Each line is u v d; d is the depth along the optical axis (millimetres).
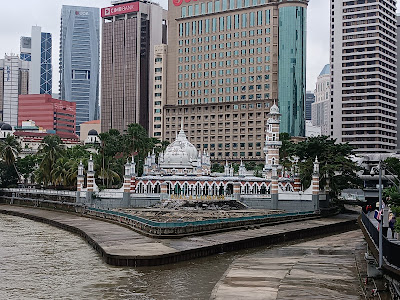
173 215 110938
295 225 108875
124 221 102062
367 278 55688
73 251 77000
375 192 124438
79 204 131000
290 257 73000
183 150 158250
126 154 173750
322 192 138000
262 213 120250
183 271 64500
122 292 53844
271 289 52781
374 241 50969
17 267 65375
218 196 134250
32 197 157000
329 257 72625
